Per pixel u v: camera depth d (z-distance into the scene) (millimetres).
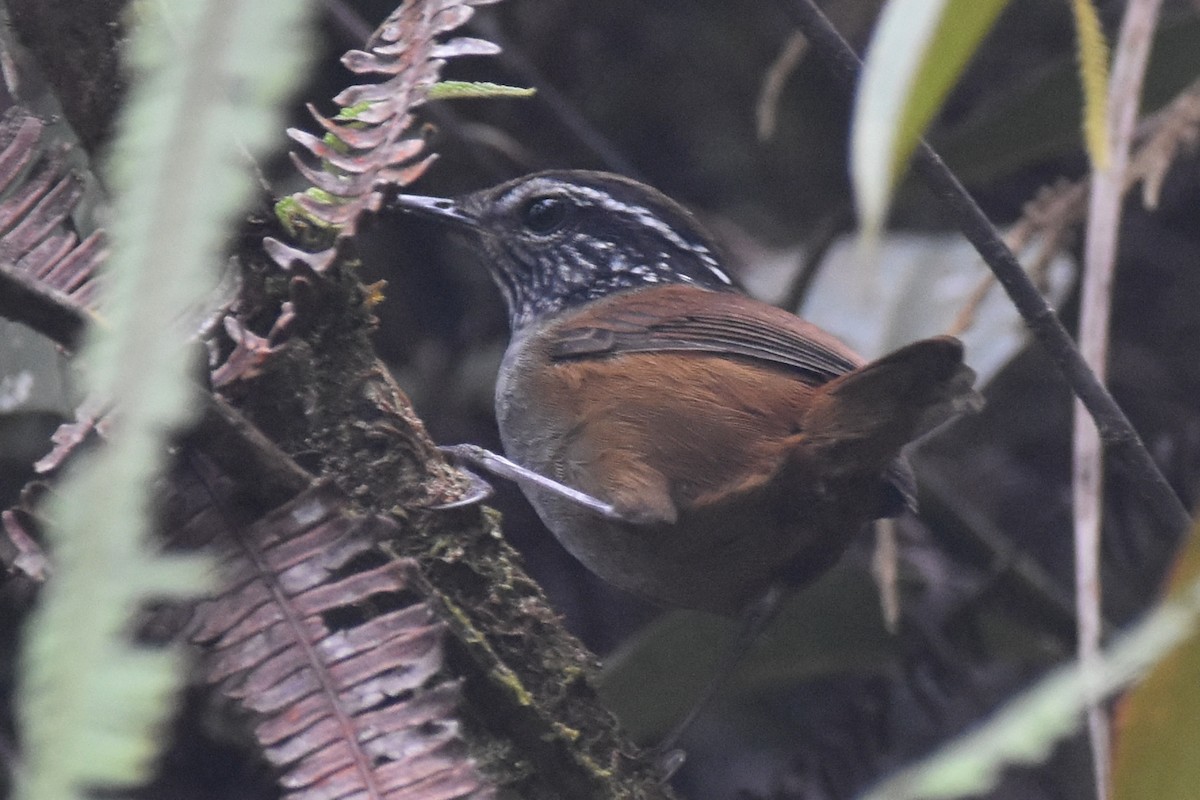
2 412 6660
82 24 4988
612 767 5961
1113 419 6332
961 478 12430
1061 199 8516
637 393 7914
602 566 8586
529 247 9875
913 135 2008
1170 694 2641
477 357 12086
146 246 1198
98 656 1225
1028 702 1538
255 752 8258
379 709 3990
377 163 4781
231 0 1219
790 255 11539
